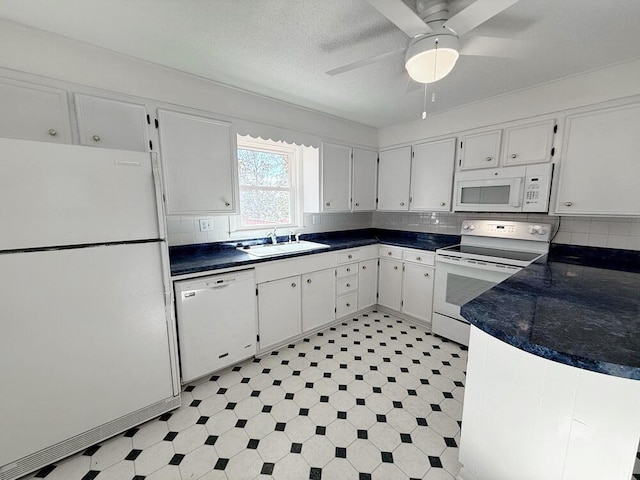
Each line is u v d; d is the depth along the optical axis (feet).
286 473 4.34
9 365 3.95
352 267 9.78
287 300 8.00
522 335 2.96
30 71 4.85
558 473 3.12
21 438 4.10
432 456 4.63
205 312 6.28
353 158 10.53
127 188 4.68
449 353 7.84
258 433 5.10
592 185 6.56
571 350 2.66
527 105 7.38
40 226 4.00
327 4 4.14
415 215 11.37
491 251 8.25
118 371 4.87
